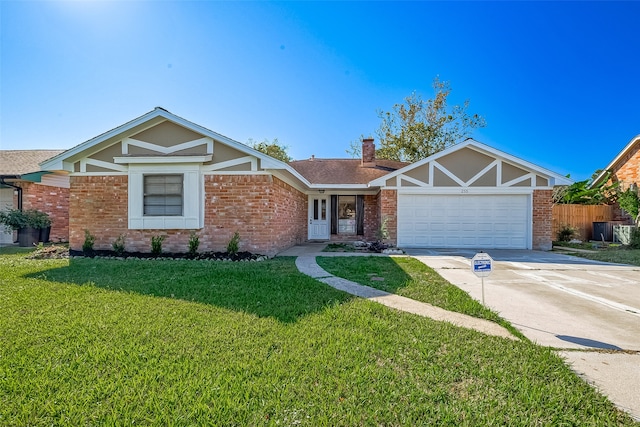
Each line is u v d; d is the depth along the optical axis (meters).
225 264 8.32
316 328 3.83
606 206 17.42
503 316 4.55
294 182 12.99
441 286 6.24
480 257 4.87
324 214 17.09
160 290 5.52
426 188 13.23
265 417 2.23
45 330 3.68
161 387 2.58
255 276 6.72
